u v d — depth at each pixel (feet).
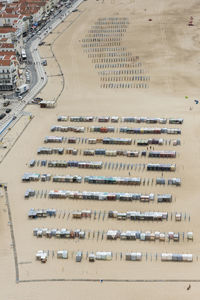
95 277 629.10
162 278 623.36
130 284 616.39
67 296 603.26
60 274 636.48
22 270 645.92
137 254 654.12
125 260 652.89
